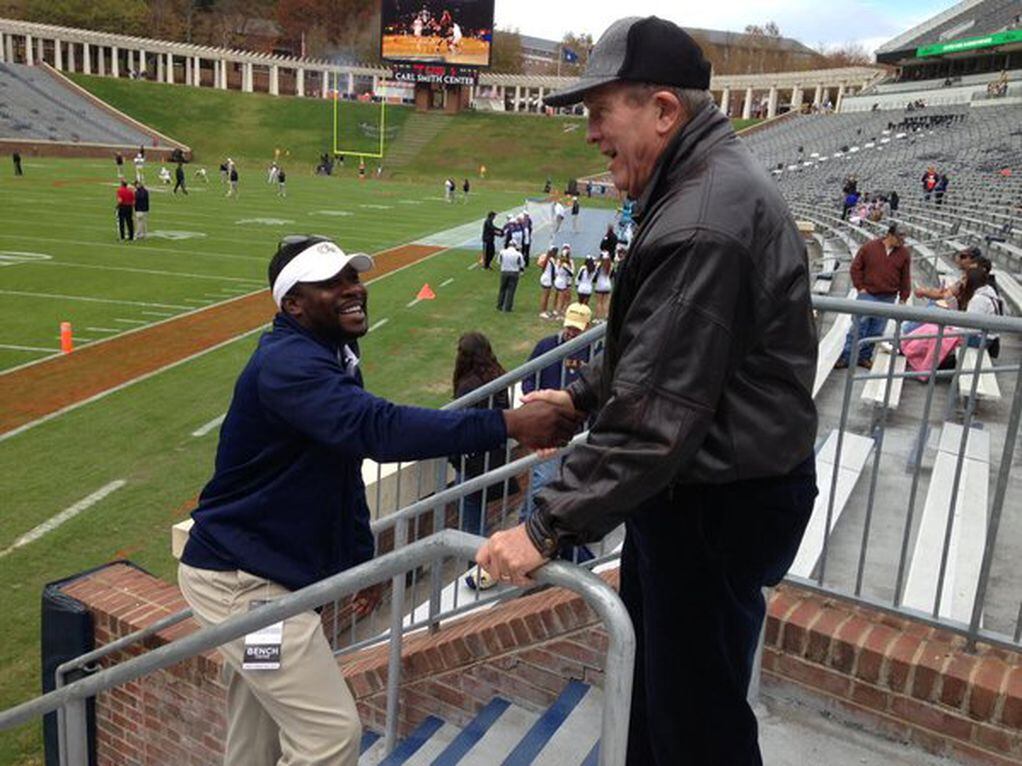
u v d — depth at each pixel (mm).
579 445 1755
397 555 2031
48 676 5238
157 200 40875
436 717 3859
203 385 12555
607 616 1639
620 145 1902
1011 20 64562
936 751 2916
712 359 1670
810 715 3100
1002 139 43812
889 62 77625
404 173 73188
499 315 18531
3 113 67688
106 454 9875
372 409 2344
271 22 111625
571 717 3275
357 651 4680
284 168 72875
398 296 20219
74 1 96062
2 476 9180
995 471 5129
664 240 1716
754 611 2053
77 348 14375
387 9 80188
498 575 1779
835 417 6543
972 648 3037
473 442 2316
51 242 25469
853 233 23781
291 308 2600
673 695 2053
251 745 3117
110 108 77625
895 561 3898
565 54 111312
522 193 63656
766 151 63656
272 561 2637
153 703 4957
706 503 1922
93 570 5480
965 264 8688
